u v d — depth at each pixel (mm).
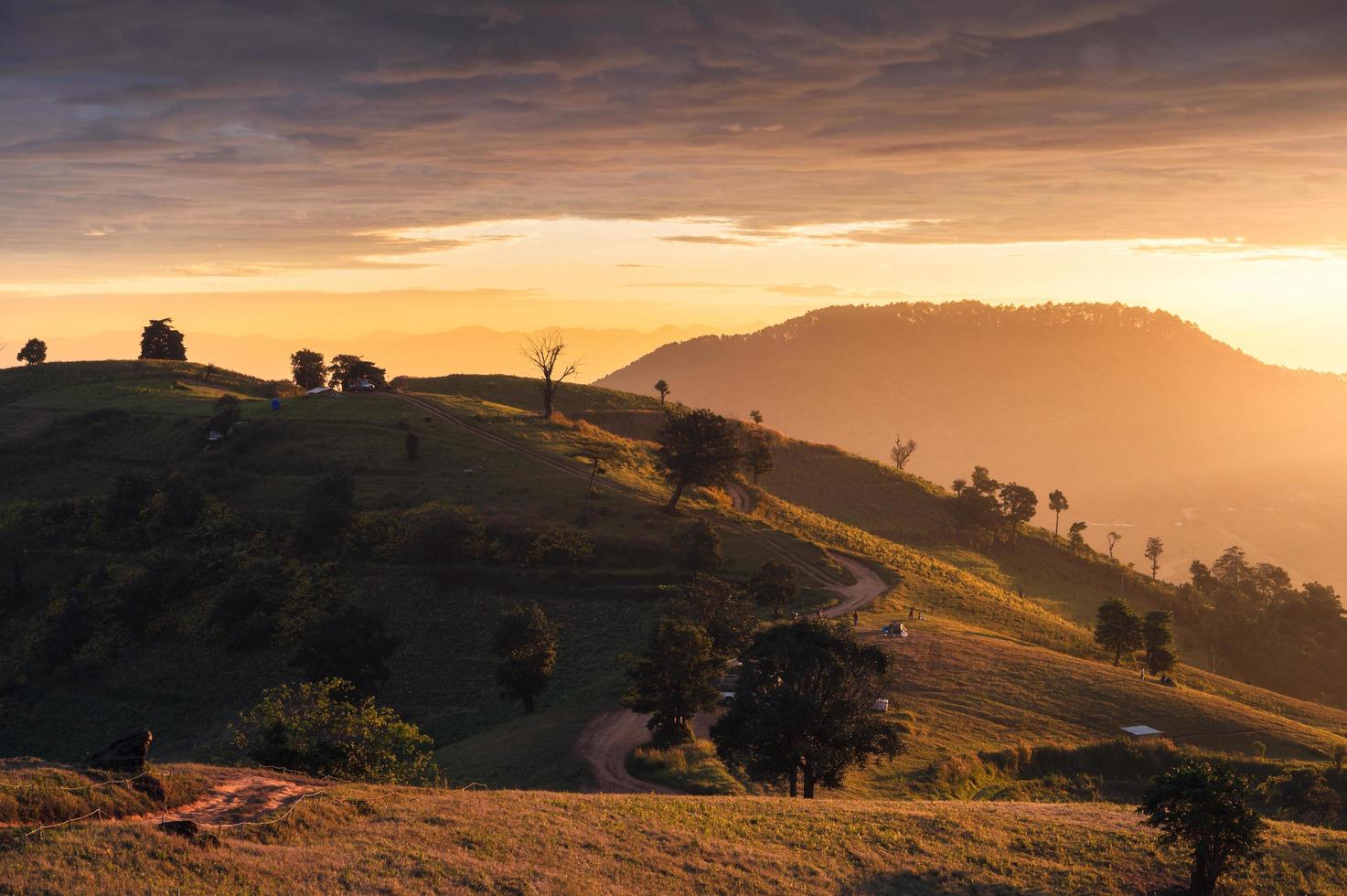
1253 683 154250
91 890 17953
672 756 56812
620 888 23922
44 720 84500
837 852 29406
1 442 153000
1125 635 100625
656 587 96875
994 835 32219
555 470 135000
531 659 75875
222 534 109312
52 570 107438
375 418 155500
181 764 27688
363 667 80812
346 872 21656
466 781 55156
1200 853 28453
